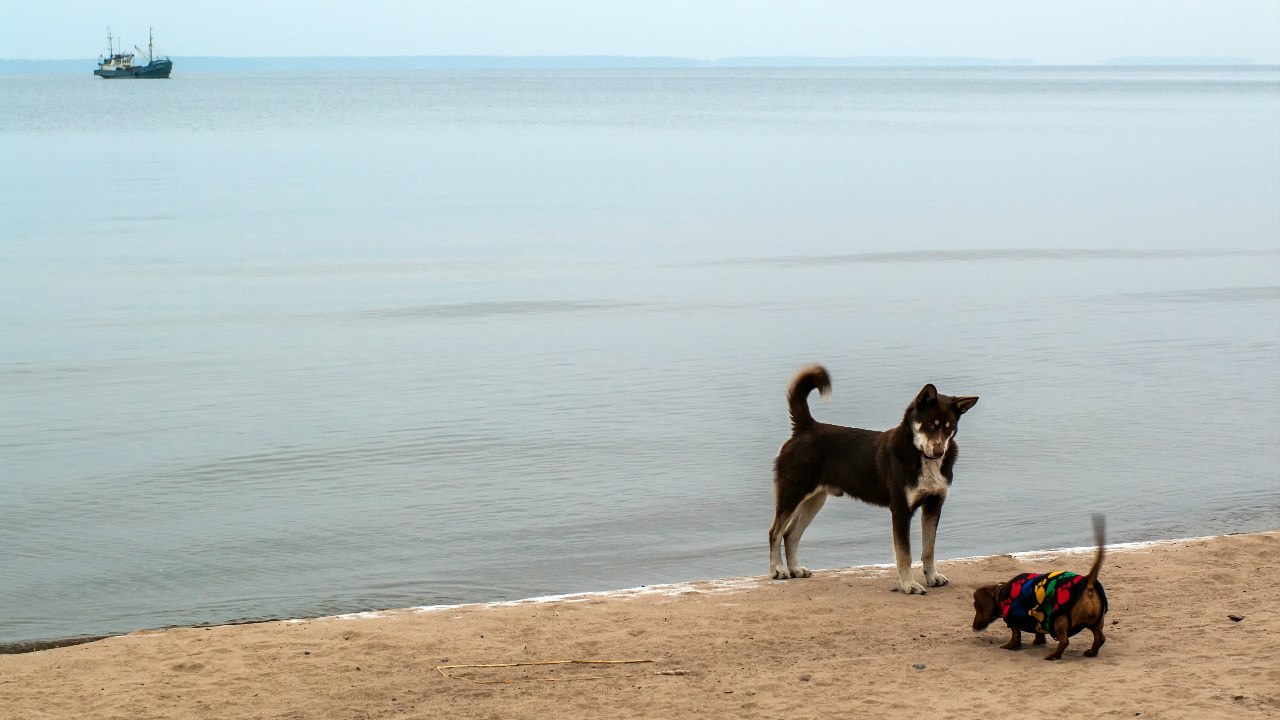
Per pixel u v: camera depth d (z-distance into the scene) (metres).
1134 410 17.86
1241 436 16.47
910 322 24.92
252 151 81.31
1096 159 72.00
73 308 26.41
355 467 15.30
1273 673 7.45
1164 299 27.42
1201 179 58.53
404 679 8.04
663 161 73.06
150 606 10.93
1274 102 179.38
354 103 188.25
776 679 7.75
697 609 9.57
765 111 155.50
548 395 19.02
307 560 12.09
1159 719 6.77
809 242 37.97
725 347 22.55
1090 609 7.84
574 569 11.79
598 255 35.25
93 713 7.50
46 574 11.76
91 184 56.44
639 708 7.35
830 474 10.21
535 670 8.16
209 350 22.30
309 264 33.00
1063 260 33.75
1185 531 12.76
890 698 7.30
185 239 37.78
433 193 53.41
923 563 10.05
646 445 16.25
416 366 21.03
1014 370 20.58
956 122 121.56
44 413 17.94
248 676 8.14
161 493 14.30
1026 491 14.20
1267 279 30.11
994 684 7.46
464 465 15.38
